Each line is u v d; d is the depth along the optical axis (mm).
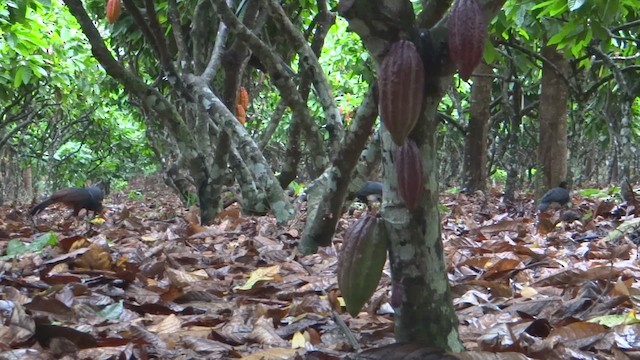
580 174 15781
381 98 1327
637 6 5758
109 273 3131
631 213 6180
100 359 1952
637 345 1990
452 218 6762
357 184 3559
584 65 8305
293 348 2045
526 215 7188
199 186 5477
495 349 1902
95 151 16734
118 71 4867
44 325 2082
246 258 3848
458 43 1293
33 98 11102
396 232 1570
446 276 1633
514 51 9539
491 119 11273
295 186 8016
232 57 5191
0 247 4449
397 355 1590
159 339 2127
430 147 1540
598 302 2488
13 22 6727
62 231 5602
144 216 8453
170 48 7410
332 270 3406
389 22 1432
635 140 14438
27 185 15516
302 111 4301
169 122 5168
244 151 4715
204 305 2697
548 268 3484
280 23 4391
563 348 1897
